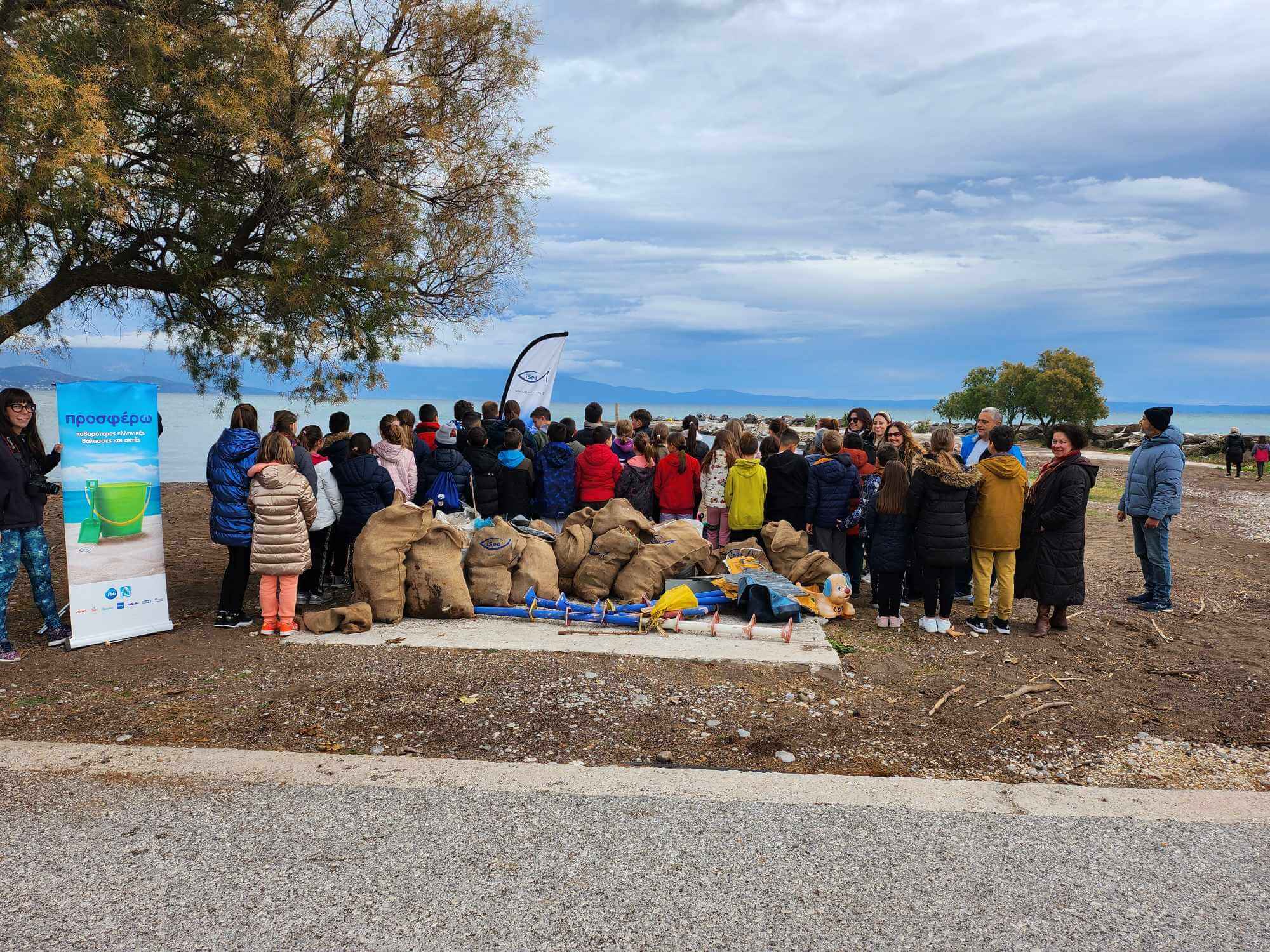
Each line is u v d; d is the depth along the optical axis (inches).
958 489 256.1
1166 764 175.0
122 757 160.2
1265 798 153.3
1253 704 212.1
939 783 155.7
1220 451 1531.7
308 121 308.8
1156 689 222.5
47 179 259.8
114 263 330.3
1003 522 261.7
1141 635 275.6
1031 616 300.8
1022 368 2481.5
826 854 125.7
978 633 268.8
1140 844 132.4
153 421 246.1
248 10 303.7
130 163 305.1
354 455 289.4
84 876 117.1
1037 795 151.6
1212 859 127.7
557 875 117.9
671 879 117.3
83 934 103.8
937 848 129.0
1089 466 262.2
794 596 253.0
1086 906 113.0
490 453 323.9
